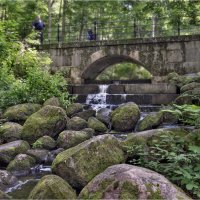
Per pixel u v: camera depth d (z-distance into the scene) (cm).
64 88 1304
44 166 715
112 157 593
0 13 1972
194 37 1501
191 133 642
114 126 988
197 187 493
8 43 1206
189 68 1510
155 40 1560
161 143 633
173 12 1884
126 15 2502
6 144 776
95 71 1884
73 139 802
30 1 2148
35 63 1381
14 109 1033
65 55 1716
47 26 2505
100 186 468
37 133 852
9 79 1238
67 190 509
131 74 2983
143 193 446
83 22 2592
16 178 624
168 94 1218
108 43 1641
